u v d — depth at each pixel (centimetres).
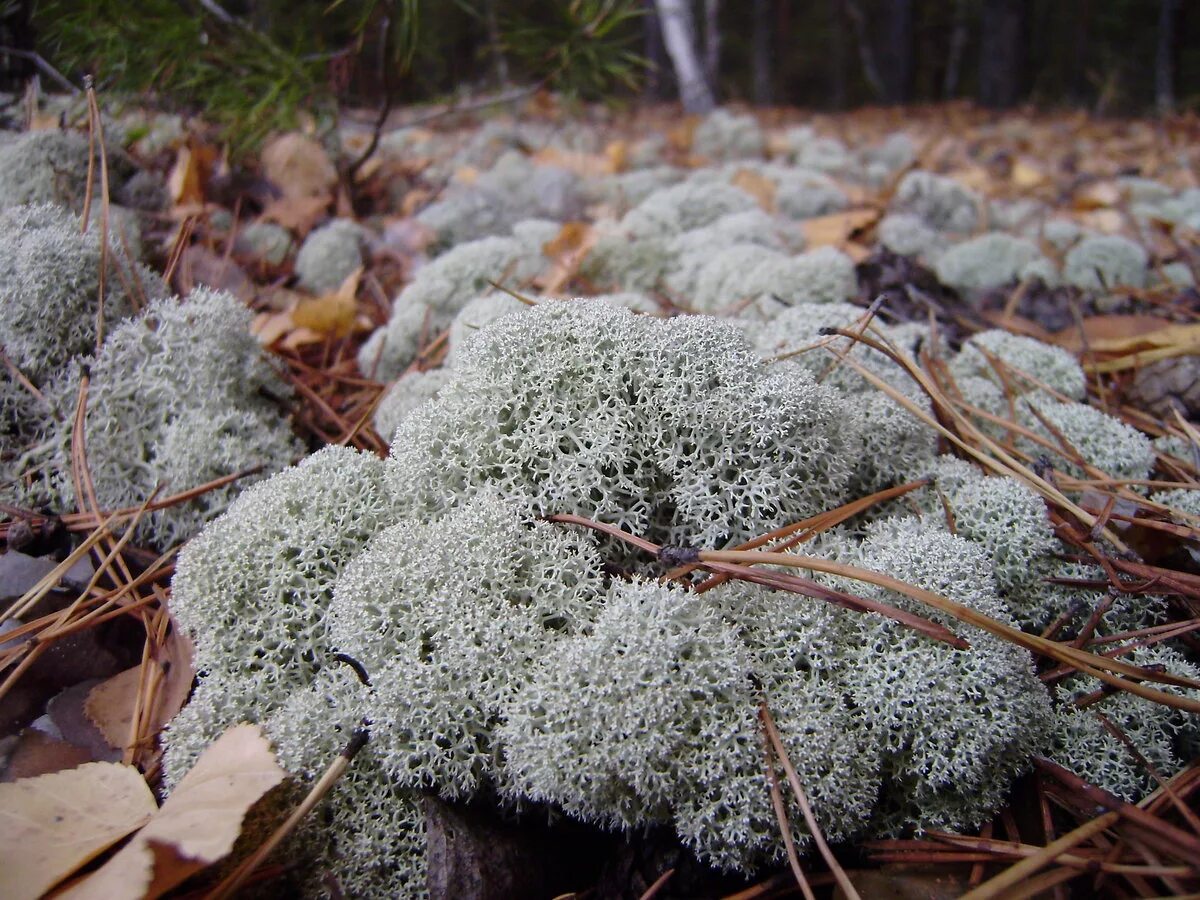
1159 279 33
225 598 14
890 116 106
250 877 12
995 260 31
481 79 66
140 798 12
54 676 15
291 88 31
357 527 15
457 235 34
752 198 35
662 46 105
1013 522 16
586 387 15
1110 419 19
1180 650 15
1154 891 12
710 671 12
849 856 13
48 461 18
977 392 20
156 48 28
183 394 18
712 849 12
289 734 13
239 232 32
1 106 30
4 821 12
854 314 20
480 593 13
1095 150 70
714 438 15
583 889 13
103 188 19
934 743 13
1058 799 13
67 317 18
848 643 13
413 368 22
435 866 12
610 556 15
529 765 12
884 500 17
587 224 35
